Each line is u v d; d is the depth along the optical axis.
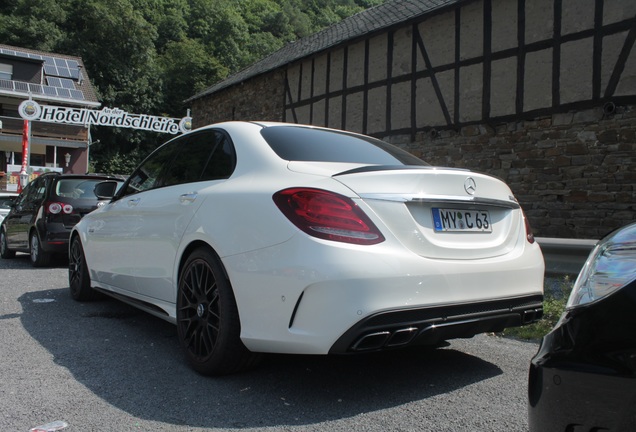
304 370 3.07
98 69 53.00
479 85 10.92
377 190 2.48
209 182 3.17
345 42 13.61
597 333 1.38
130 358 3.26
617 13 8.77
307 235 2.37
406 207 2.52
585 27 9.20
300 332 2.35
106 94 52.12
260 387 2.77
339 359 3.31
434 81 11.83
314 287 2.30
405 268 2.37
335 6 66.62
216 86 22.73
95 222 4.63
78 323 4.17
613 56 8.83
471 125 11.09
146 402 2.55
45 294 5.42
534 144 10.05
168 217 3.34
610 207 8.97
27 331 3.88
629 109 8.69
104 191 4.66
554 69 9.66
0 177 31.86
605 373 1.32
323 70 15.08
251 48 65.62
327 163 2.92
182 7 71.06
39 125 33.56
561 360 1.43
